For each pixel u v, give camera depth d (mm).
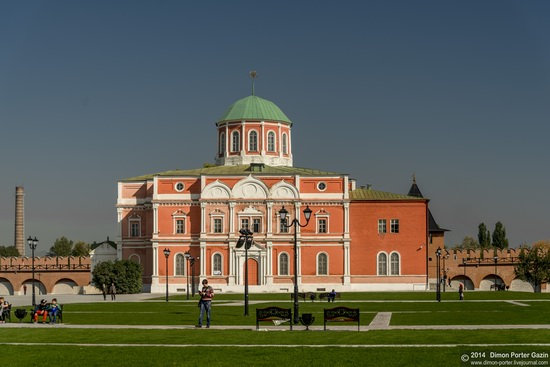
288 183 138500
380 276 138500
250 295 123188
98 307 90500
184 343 48562
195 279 138250
